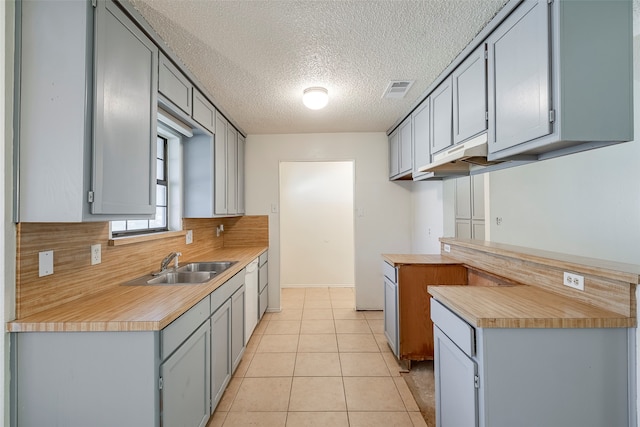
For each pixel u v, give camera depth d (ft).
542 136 4.41
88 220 4.11
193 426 5.33
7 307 4.04
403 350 8.35
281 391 7.41
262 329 11.28
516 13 4.89
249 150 13.28
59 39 4.02
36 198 4.04
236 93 8.68
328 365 8.63
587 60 4.11
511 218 12.10
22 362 4.09
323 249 17.22
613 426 3.97
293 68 7.22
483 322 3.97
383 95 8.89
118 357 4.14
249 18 5.33
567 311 4.23
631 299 3.98
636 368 3.93
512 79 5.00
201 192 9.13
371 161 13.20
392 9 5.15
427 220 11.59
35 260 4.34
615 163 9.93
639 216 9.32
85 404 4.13
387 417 6.47
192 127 8.17
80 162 4.01
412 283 8.41
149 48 5.51
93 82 4.13
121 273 6.31
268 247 13.12
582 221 10.81
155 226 8.55
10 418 4.06
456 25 5.61
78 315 4.32
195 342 5.40
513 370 4.00
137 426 4.15
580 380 3.99
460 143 6.78
